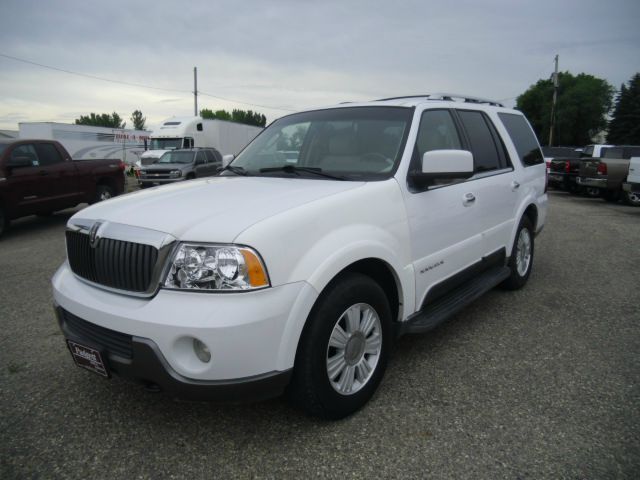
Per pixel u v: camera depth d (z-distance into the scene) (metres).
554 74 44.94
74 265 2.73
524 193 4.75
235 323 2.12
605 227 9.26
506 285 4.92
